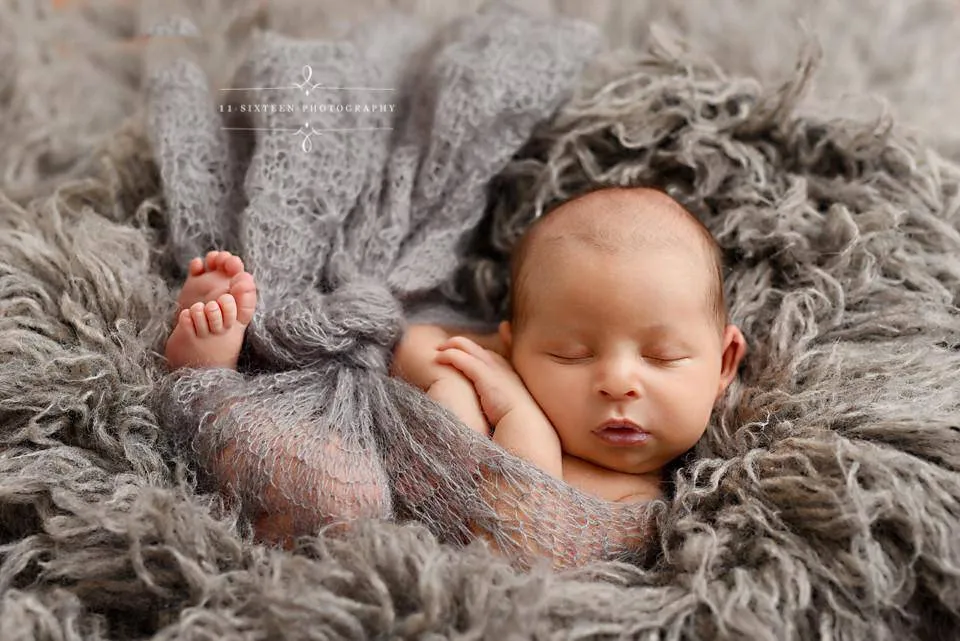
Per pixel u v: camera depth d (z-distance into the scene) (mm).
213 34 1353
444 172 1116
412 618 698
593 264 933
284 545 833
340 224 1064
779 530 807
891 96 1358
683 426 916
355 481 846
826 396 902
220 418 860
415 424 899
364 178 1093
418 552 748
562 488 856
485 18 1261
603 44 1263
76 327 908
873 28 1434
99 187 1139
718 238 1085
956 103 1363
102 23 1453
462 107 1113
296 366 958
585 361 931
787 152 1154
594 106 1172
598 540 852
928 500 783
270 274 1001
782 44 1372
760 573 780
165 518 769
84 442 860
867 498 778
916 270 1034
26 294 941
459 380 952
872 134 1108
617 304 915
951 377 907
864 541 769
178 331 909
